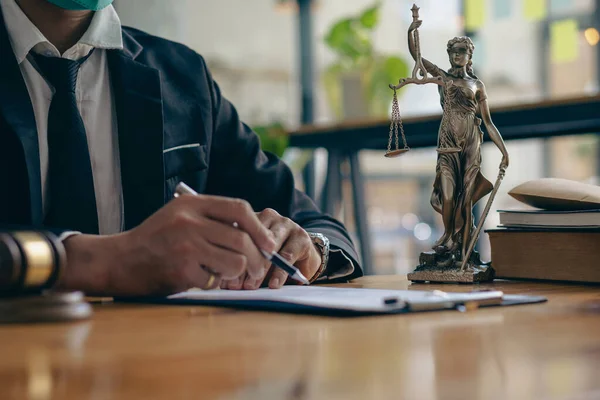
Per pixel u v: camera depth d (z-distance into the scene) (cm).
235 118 177
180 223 98
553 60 521
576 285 119
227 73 595
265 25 605
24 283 78
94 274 98
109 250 99
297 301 84
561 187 124
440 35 458
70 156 138
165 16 561
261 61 607
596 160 529
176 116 162
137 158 150
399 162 564
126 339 65
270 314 82
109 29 150
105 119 152
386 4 571
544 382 47
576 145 530
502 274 130
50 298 76
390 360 55
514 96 552
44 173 140
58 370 51
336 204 325
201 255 97
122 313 84
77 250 100
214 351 59
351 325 73
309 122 534
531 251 126
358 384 47
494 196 123
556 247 123
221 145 173
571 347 60
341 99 450
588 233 119
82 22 147
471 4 455
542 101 236
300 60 540
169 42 172
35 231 82
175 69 168
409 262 569
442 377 49
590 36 484
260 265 101
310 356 56
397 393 44
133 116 151
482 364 53
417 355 57
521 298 91
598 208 120
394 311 80
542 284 121
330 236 141
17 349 60
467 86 121
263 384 46
